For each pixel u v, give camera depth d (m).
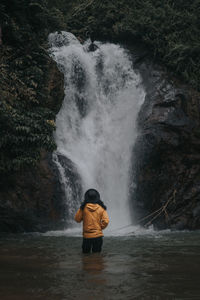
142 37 21.42
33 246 8.35
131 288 4.07
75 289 4.02
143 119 17.88
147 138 16.98
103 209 6.98
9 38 15.11
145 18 21.66
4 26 14.67
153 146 16.77
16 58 14.80
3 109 12.40
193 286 4.19
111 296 3.74
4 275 4.78
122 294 3.82
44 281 4.41
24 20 15.66
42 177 14.03
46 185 14.00
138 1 23.12
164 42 21.00
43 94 14.88
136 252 7.23
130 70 20.72
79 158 17.45
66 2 25.80
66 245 8.57
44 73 15.43
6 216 12.56
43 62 15.55
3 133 12.73
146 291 3.95
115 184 17.53
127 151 17.84
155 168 16.91
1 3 15.23
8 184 13.16
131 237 10.95
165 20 21.70
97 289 4.02
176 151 16.92
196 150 17.06
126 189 17.23
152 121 17.33
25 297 3.69
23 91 14.10
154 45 20.89
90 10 23.75
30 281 4.41
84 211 6.96
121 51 21.66
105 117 19.83
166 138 16.69
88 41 23.14
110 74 21.03
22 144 13.12
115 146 18.42
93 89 20.36
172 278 4.61
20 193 13.23
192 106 17.81
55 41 21.27
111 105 20.25
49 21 19.38
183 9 22.97
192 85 18.91
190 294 3.84
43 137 13.33
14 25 14.76
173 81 19.11
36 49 15.35
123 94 20.23
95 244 6.88
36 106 14.96
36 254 6.86
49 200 13.88
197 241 9.77
